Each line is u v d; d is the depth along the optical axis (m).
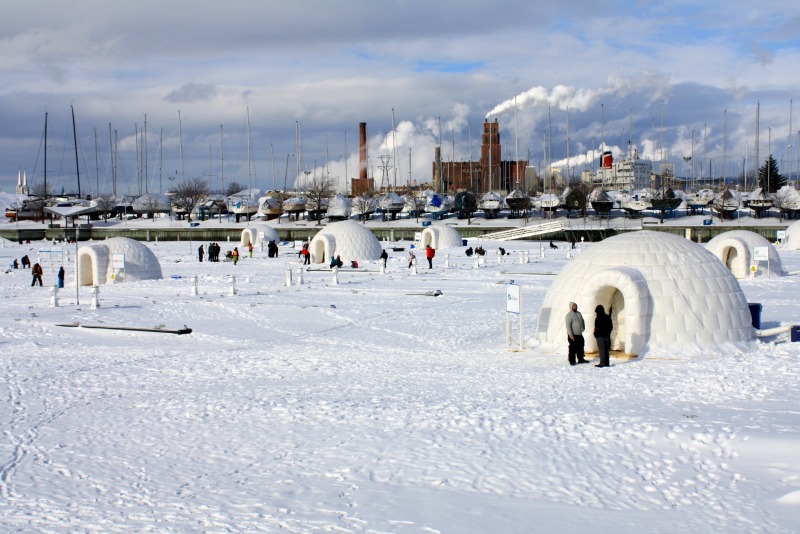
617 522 9.37
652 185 137.62
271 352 22.69
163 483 11.20
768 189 113.81
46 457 12.60
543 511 9.77
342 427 13.77
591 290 20.62
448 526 9.38
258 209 126.94
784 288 38.62
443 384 17.42
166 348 23.67
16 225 120.94
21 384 18.42
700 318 20.22
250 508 10.09
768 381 15.62
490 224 107.12
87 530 9.52
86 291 41.03
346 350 23.00
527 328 26.31
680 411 13.69
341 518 9.69
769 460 11.09
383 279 45.84
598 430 12.77
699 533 8.98
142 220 127.00
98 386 18.14
